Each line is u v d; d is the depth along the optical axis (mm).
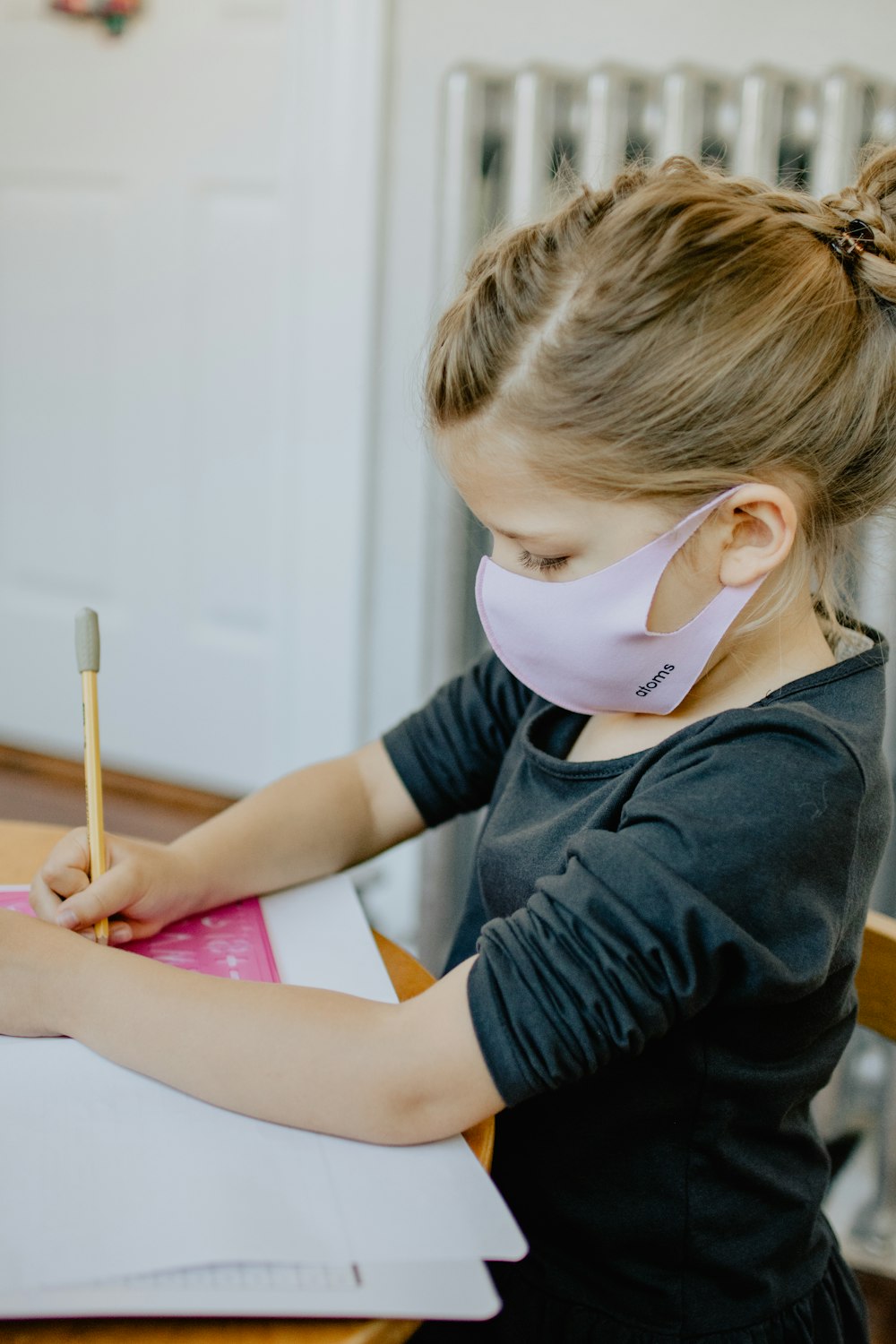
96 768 677
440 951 1650
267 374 1954
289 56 1816
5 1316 402
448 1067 521
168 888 685
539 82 1454
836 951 595
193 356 2016
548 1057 520
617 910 526
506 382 591
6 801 2100
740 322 564
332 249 1812
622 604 604
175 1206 453
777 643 645
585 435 573
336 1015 542
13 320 2158
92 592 2215
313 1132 516
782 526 581
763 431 577
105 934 647
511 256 616
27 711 2324
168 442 2072
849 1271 717
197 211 1964
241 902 739
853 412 598
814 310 579
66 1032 558
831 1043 653
